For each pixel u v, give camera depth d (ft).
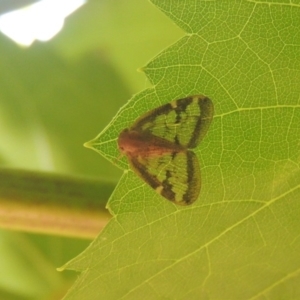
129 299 0.23
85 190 0.23
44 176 0.23
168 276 0.23
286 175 0.22
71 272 0.32
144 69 0.21
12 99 0.35
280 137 0.22
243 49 0.21
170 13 0.21
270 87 0.22
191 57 0.21
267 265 0.23
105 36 0.35
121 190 0.22
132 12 0.35
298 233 0.22
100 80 0.36
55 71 0.35
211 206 0.22
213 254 0.23
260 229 0.23
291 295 0.23
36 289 0.33
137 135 0.22
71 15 0.35
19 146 0.35
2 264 0.33
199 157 0.22
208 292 0.23
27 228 0.23
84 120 0.35
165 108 0.22
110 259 0.22
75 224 0.23
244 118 0.22
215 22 0.21
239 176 0.22
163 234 0.22
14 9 0.31
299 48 0.21
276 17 0.21
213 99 0.22
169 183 0.22
